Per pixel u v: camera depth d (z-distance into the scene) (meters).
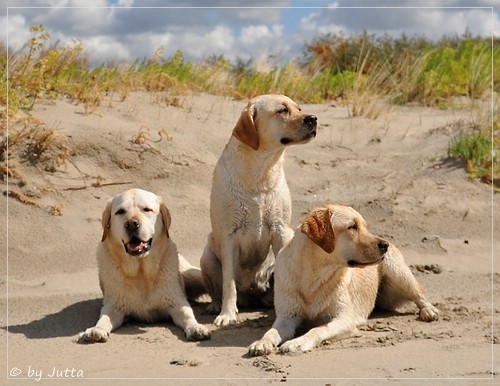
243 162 9.74
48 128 13.57
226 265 9.74
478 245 12.77
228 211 9.78
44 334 8.84
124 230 8.95
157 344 8.43
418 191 13.96
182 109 15.91
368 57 21.92
